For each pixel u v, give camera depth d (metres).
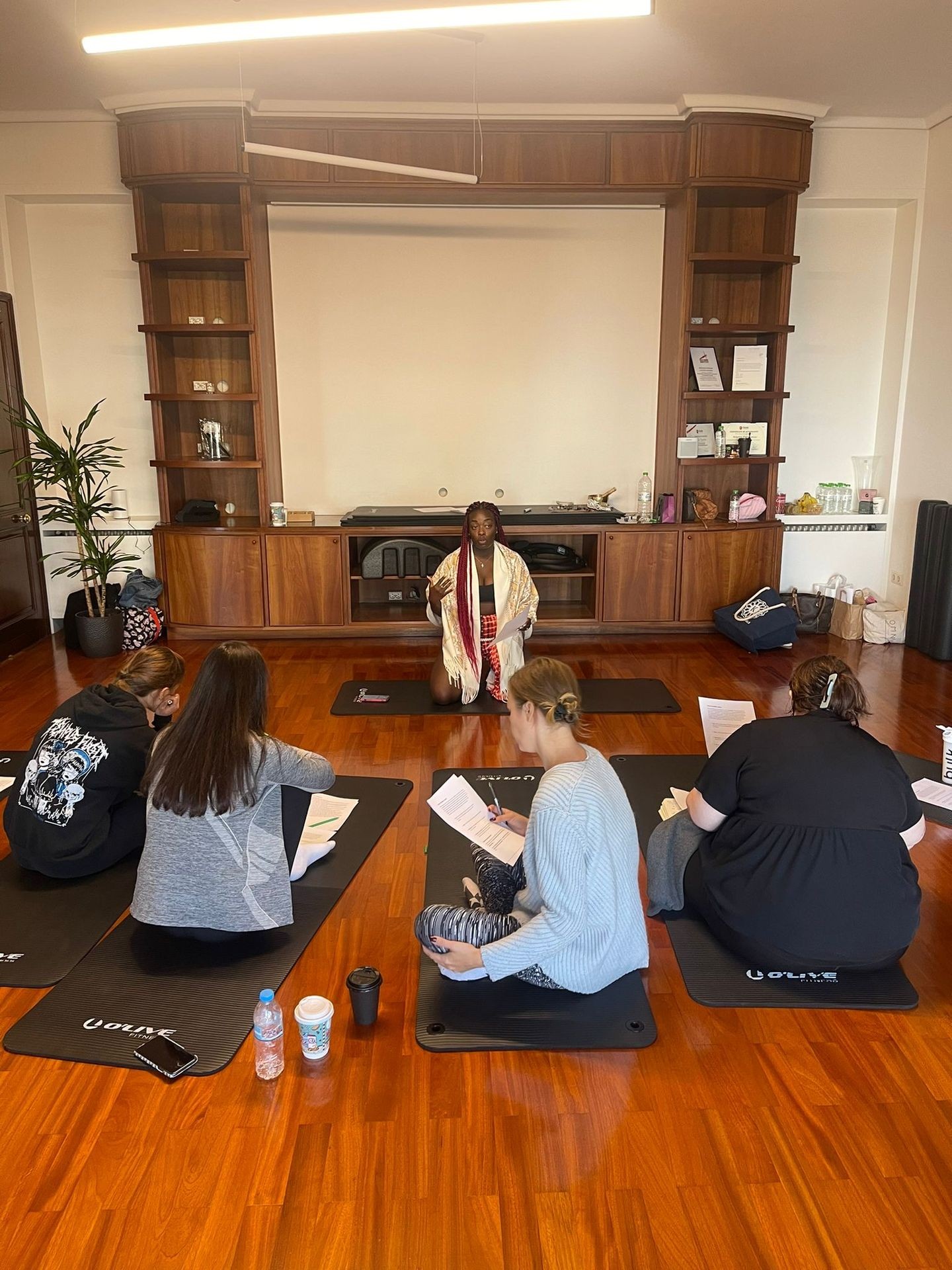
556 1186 1.64
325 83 4.59
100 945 2.35
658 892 2.47
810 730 2.16
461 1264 1.49
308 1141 1.74
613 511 5.52
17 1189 1.63
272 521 5.45
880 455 5.88
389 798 3.27
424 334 5.66
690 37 4.05
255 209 5.17
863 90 4.78
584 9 2.81
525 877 2.28
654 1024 2.07
